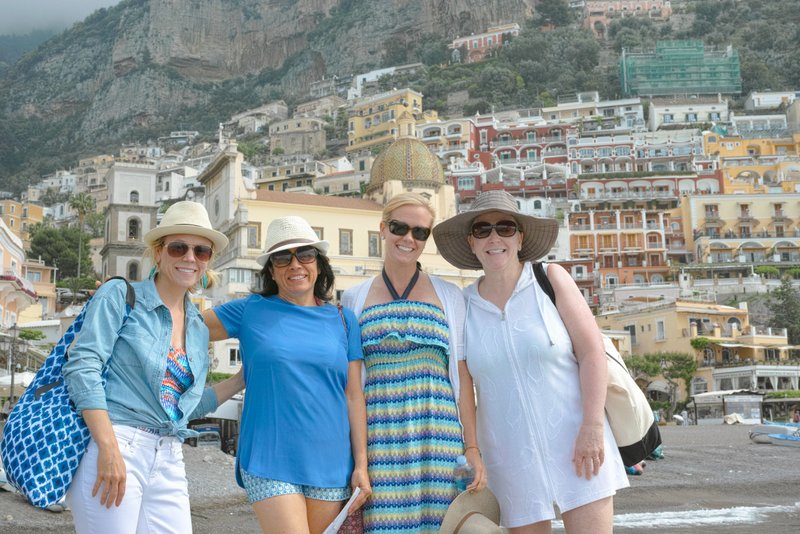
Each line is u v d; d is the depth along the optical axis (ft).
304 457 14.87
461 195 376.89
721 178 360.89
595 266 304.71
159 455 14.61
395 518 15.10
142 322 14.89
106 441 13.61
